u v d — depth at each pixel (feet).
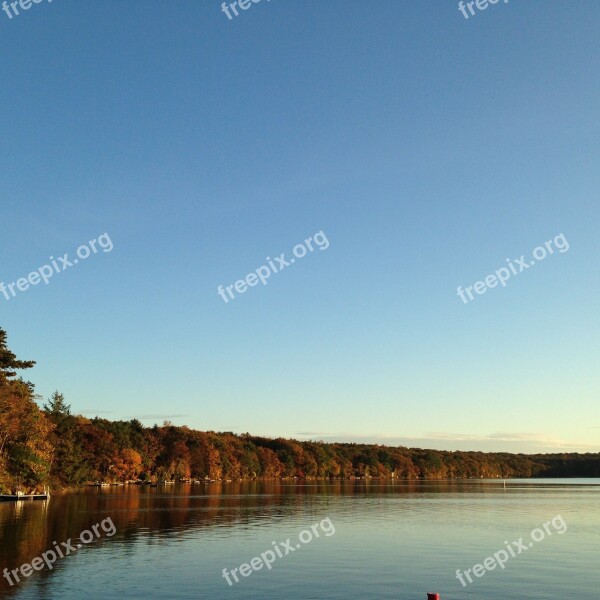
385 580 119.03
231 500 369.91
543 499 425.28
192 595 104.83
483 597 105.60
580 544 172.55
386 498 416.87
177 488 556.51
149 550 153.58
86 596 103.14
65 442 470.39
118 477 598.75
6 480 308.40
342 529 208.23
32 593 104.99
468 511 298.15
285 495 445.78
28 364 305.32
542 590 111.04
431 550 159.74
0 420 291.79
